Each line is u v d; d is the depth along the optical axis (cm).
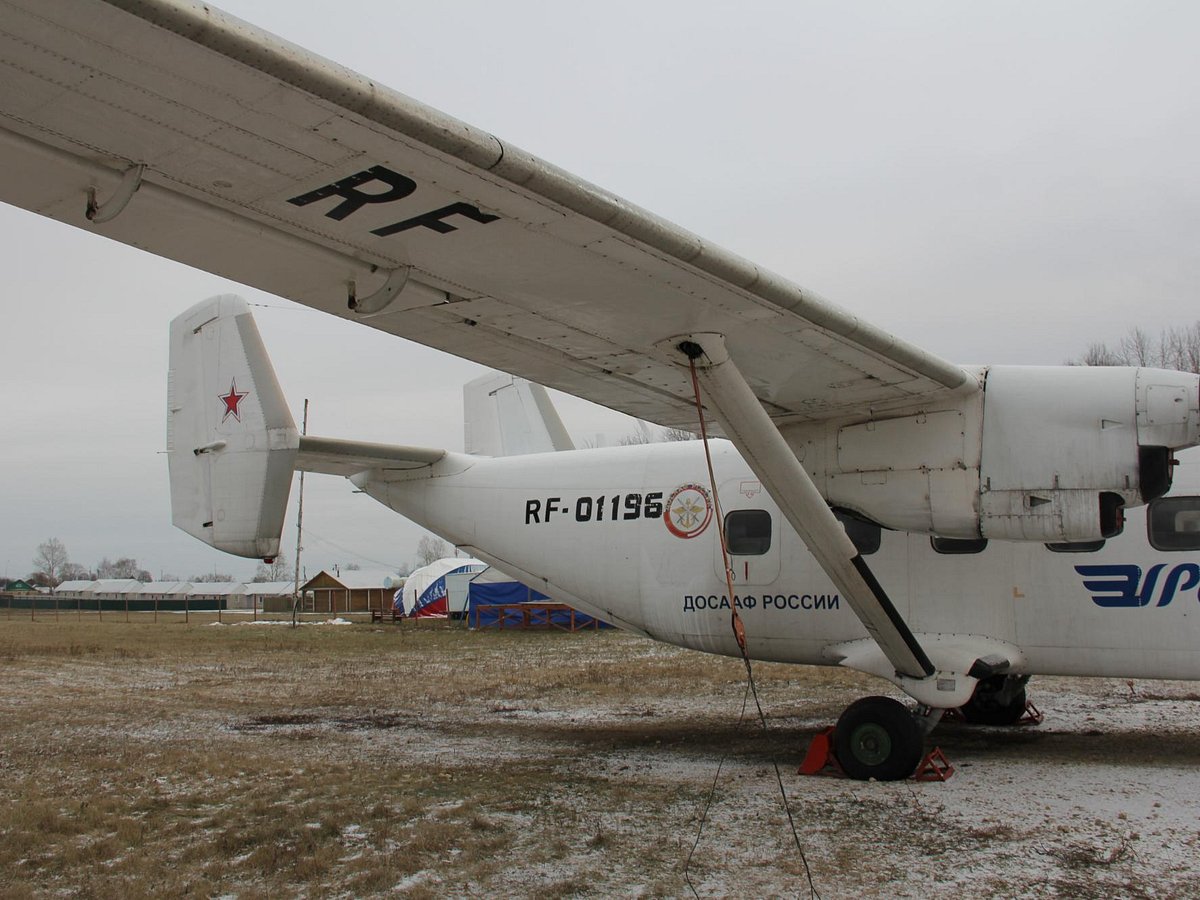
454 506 1094
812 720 1075
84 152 409
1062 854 544
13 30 328
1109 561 767
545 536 1027
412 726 1069
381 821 649
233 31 330
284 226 474
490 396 1363
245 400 875
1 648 2272
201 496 902
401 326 616
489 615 3047
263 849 587
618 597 979
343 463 1079
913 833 596
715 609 918
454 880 532
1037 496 697
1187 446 674
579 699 1274
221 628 3509
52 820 655
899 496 741
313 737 997
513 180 418
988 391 718
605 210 451
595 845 588
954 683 759
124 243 490
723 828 621
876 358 642
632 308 573
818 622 867
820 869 534
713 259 505
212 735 1014
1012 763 799
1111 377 691
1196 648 739
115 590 8144
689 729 1028
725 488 927
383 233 479
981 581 802
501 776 788
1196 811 627
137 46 335
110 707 1230
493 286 545
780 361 658
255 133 391
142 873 552
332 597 6056
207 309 914
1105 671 775
